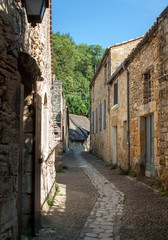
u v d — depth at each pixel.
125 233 3.99
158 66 7.20
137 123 9.04
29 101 4.11
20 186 3.26
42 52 5.28
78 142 34.25
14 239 2.88
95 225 4.43
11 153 2.83
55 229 4.17
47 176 5.63
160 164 6.61
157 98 7.27
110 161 13.52
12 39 2.92
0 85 2.64
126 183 8.20
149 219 4.57
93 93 21.59
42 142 5.20
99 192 7.15
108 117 14.13
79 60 42.41
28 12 3.49
